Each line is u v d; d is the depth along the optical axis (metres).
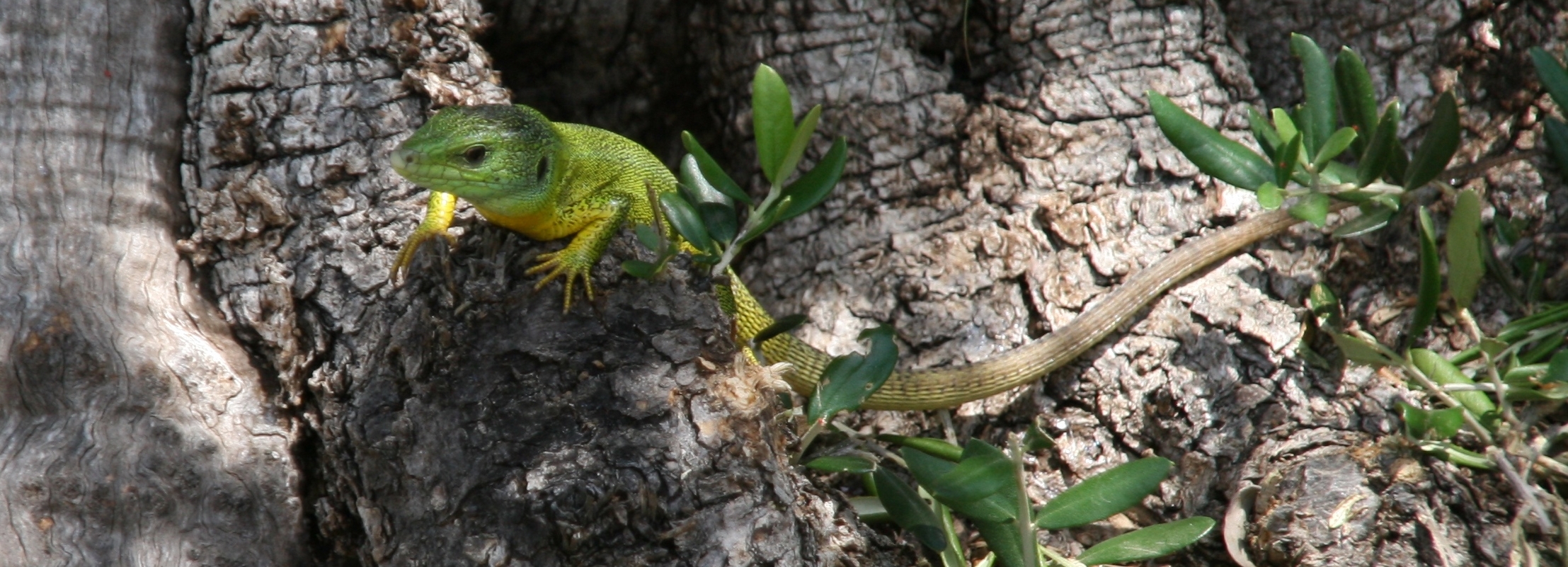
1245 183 4.98
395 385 4.42
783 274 6.28
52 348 4.32
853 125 6.23
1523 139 6.05
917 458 4.48
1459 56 6.05
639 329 4.43
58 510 4.18
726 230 4.63
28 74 4.60
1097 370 5.69
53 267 4.46
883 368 4.76
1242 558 4.94
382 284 4.73
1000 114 6.21
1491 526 4.73
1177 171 5.96
